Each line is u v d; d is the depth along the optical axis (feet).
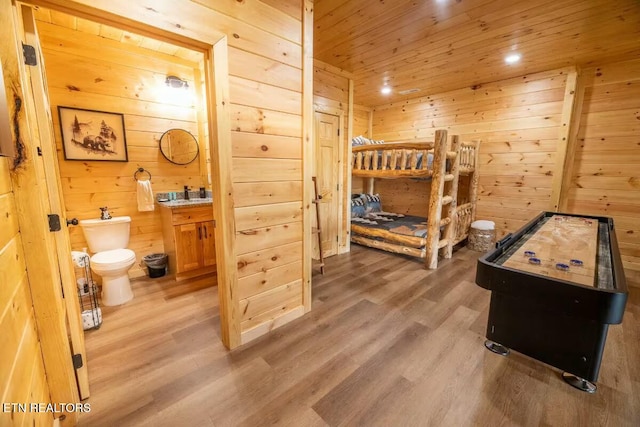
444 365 5.65
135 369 5.55
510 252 5.99
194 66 10.62
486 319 7.39
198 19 4.91
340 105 11.98
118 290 8.14
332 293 8.96
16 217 3.43
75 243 8.82
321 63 10.77
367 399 4.83
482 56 10.23
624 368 5.54
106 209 9.02
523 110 12.65
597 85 11.05
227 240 5.80
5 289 2.73
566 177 11.99
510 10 7.15
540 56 10.23
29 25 3.78
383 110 17.89
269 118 6.20
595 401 4.75
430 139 15.96
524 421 4.39
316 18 7.57
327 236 12.51
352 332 6.83
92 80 8.70
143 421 4.41
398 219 15.24
